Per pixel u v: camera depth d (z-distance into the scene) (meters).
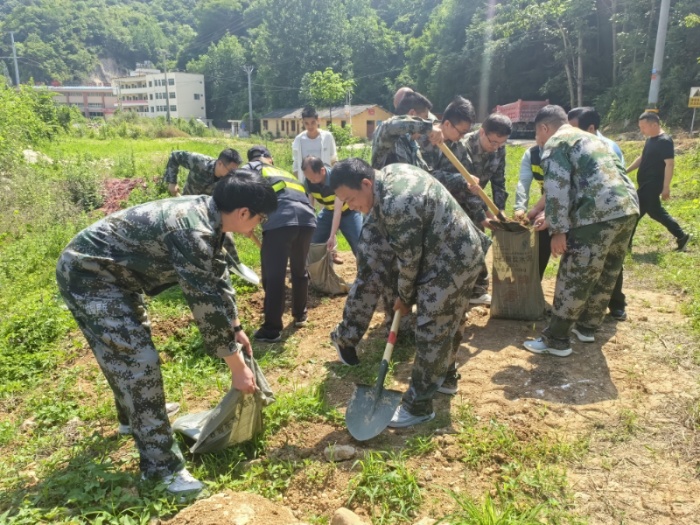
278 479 3.02
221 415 3.02
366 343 4.73
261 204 2.78
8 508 2.84
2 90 17.42
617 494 2.82
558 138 4.09
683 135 21.78
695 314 4.78
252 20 98.12
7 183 10.92
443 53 53.91
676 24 31.05
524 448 3.16
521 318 5.02
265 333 4.88
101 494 2.81
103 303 2.82
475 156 5.15
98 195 11.48
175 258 2.73
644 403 3.60
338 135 33.53
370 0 83.44
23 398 4.21
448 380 3.77
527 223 4.93
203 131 53.56
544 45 44.81
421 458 3.16
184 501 2.81
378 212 3.14
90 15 126.19
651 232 7.78
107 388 4.23
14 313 5.64
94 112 102.06
